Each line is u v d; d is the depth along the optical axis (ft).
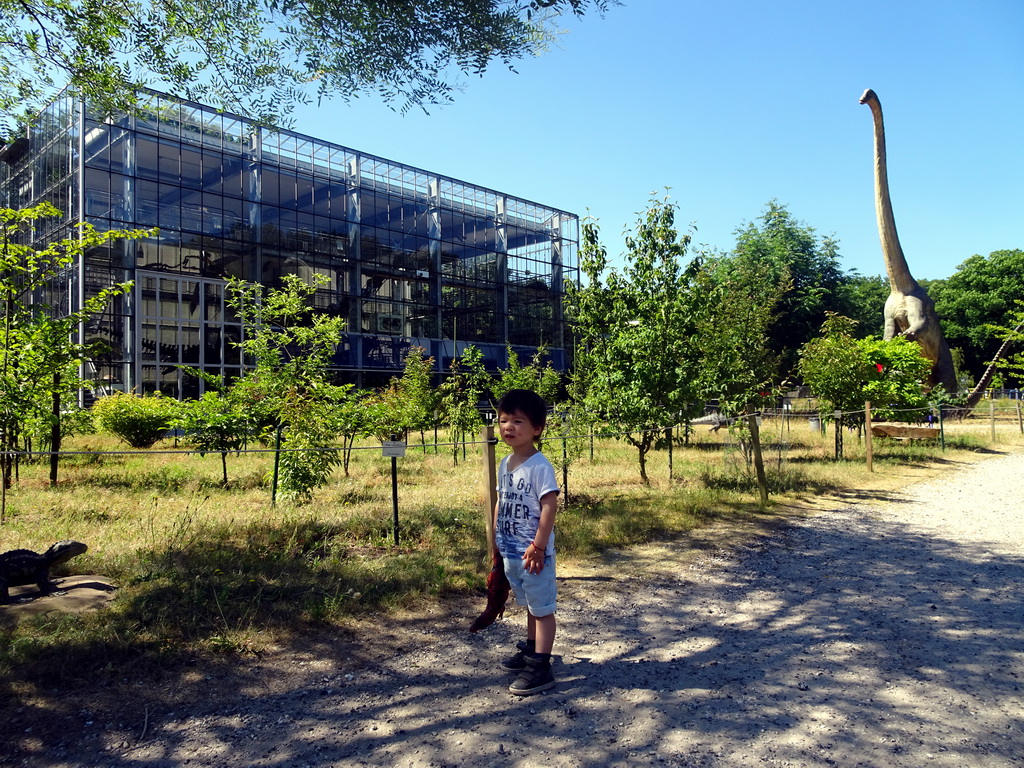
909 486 35.99
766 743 9.41
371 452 52.31
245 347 31.40
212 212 101.35
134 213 92.79
